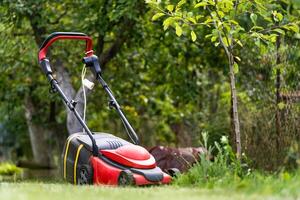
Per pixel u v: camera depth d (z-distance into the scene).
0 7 18.72
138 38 19.70
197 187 10.37
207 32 18.55
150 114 25.44
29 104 26.72
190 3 17.20
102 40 19.64
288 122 15.30
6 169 24.89
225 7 12.70
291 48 16.16
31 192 8.84
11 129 33.69
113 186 10.55
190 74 21.80
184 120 23.97
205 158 11.66
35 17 18.73
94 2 18.80
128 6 17.17
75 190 9.39
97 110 24.66
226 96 20.28
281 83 15.95
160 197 8.45
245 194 8.84
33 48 21.38
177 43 20.05
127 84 23.56
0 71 22.94
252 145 15.78
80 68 22.28
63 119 26.00
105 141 11.94
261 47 13.52
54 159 34.38
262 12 13.15
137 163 11.33
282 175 10.27
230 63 12.79
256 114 16.11
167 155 15.72
